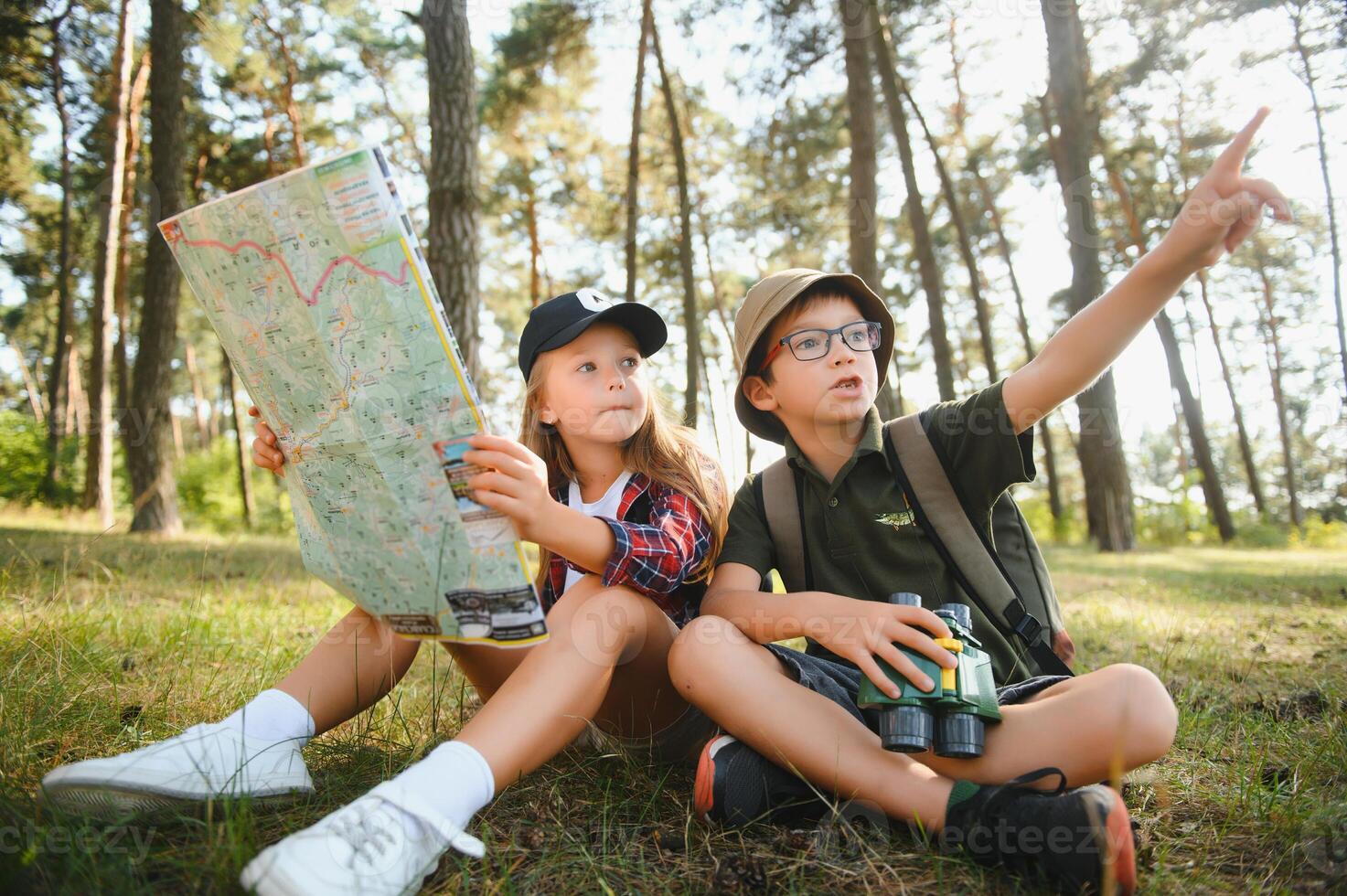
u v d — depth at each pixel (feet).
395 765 5.63
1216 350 67.87
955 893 4.11
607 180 47.55
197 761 4.52
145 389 31.55
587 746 6.12
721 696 4.92
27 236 52.54
